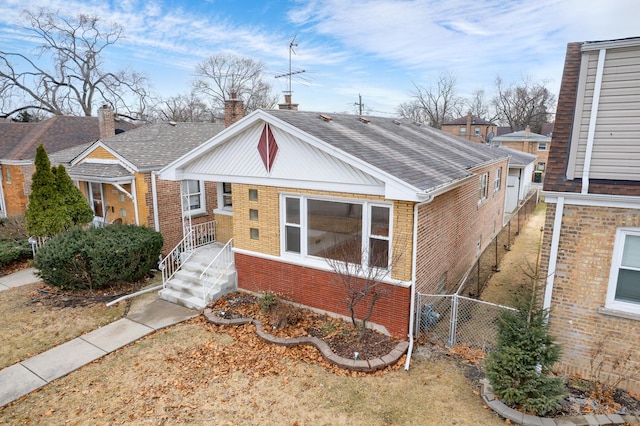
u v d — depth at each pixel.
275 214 9.67
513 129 68.44
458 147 14.95
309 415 6.14
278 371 7.28
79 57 41.47
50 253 10.83
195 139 17.53
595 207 6.34
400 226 7.91
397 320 8.24
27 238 15.24
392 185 7.21
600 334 6.64
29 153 20.73
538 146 47.59
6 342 8.57
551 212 6.68
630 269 6.32
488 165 14.62
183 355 7.89
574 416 5.91
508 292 11.88
